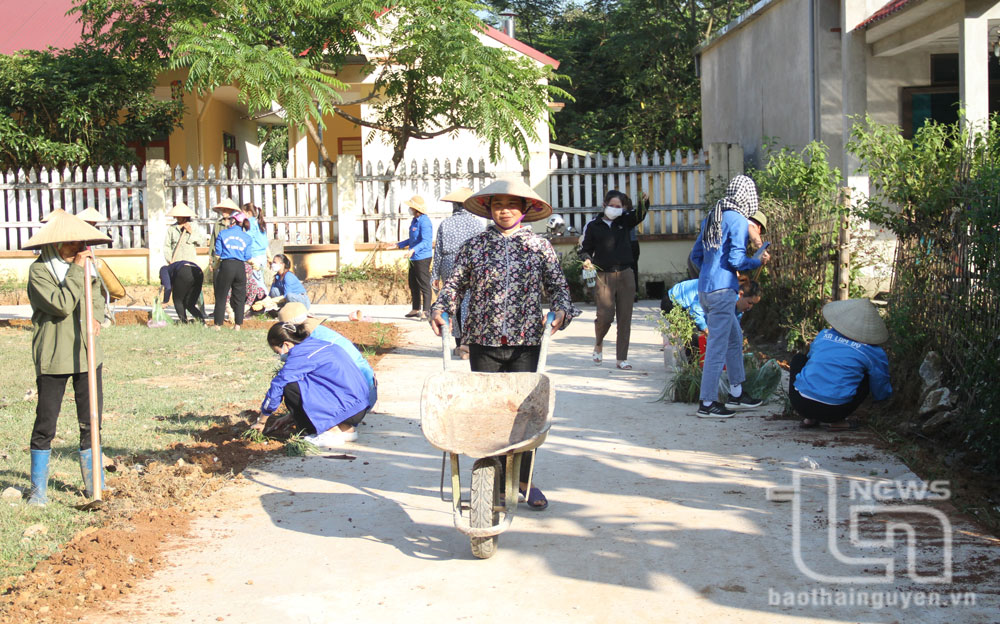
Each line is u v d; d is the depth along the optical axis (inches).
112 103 770.2
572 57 1424.7
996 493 215.6
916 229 297.1
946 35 552.7
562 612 163.6
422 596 171.8
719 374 302.4
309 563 188.7
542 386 193.6
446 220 441.1
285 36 672.4
